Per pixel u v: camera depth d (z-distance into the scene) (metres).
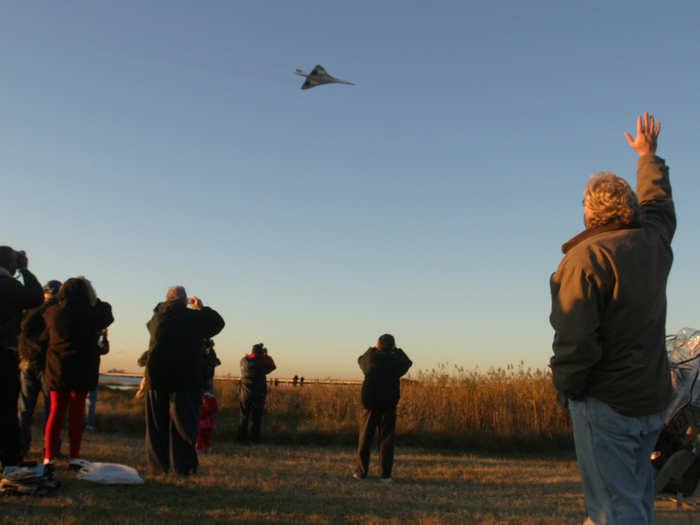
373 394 8.04
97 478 5.86
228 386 17.88
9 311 5.45
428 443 12.97
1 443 5.48
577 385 2.76
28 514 4.65
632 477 2.78
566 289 2.78
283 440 12.56
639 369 2.75
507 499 6.94
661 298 2.84
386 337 8.38
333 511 5.59
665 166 3.39
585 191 3.09
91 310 6.52
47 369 6.40
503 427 13.54
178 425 6.89
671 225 3.17
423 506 6.18
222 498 5.77
